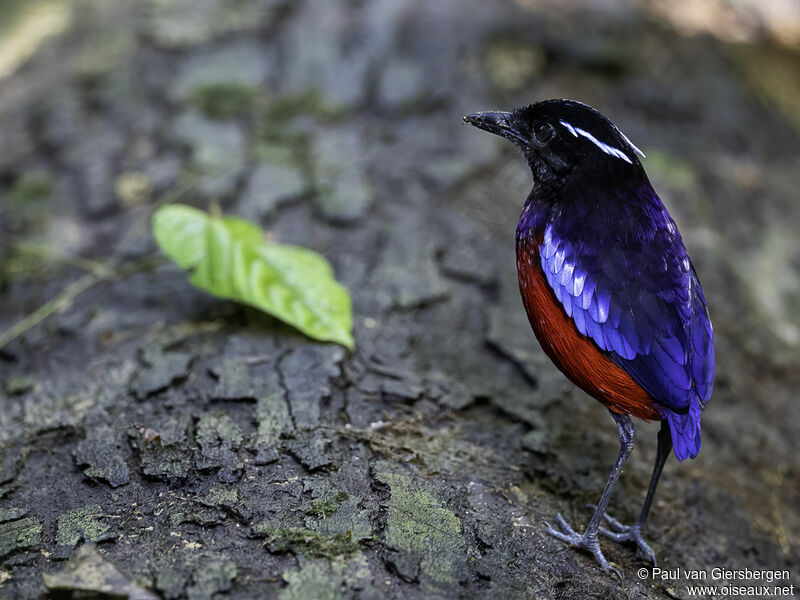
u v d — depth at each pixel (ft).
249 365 31.89
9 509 25.84
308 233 40.14
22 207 42.32
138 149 45.70
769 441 36.52
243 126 47.32
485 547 25.30
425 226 41.60
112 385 31.35
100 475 26.81
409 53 53.06
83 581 21.98
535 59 54.34
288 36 54.44
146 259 39.06
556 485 29.71
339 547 24.07
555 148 27.48
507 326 36.04
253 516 25.16
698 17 64.95
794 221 49.29
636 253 25.99
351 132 47.37
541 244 26.76
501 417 32.01
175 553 23.70
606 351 25.62
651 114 53.88
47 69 53.21
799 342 41.86
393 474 27.37
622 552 27.78
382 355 33.53
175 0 59.21
